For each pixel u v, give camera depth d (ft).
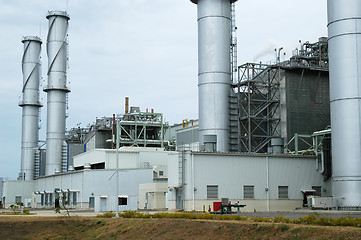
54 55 458.09
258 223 146.00
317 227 129.49
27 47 522.06
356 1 227.20
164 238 158.92
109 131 450.30
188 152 241.96
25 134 519.60
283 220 152.35
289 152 283.79
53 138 457.68
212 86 294.66
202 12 301.22
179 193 248.32
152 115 420.77
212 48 296.92
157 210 270.26
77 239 182.80
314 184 266.36
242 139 299.58
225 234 146.92
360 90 223.92
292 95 302.25
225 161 247.29
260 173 253.65
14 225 188.75
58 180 404.98
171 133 440.45
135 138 411.54
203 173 241.96
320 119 306.96
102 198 297.12
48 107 463.01
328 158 268.41
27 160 516.32
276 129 303.89
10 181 485.97
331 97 233.35
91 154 392.47
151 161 375.45
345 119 224.94
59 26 460.96
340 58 228.02
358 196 220.43
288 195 258.98
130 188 338.54
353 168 221.87
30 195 490.49
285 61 317.22
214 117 292.20
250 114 298.97
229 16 304.50
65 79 462.60
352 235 118.83
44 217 208.23
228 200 240.94
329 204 237.25
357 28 226.17
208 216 177.27
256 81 296.71
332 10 232.94
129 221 185.57
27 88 520.42
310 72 308.81
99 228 188.96
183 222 166.30
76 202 363.35
